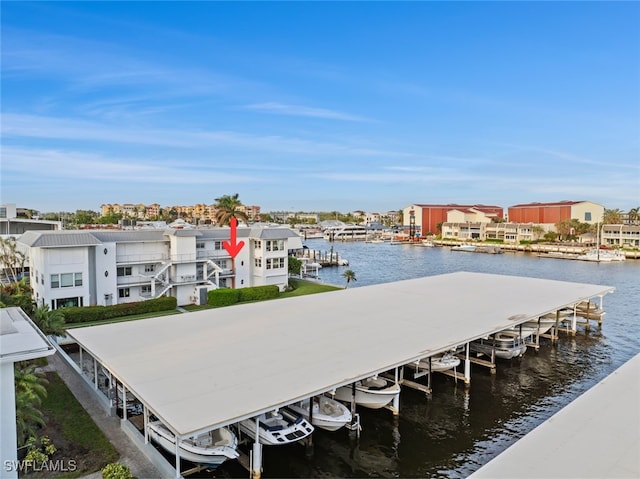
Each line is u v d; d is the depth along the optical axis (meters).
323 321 26.59
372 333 24.05
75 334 23.83
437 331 24.59
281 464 18.02
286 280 52.22
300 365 19.02
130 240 42.00
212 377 17.59
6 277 48.38
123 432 18.02
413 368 28.31
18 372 16.73
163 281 43.34
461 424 21.66
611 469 13.09
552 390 26.00
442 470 17.84
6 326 16.06
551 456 13.84
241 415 14.45
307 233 189.00
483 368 29.83
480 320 27.16
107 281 40.41
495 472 13.02
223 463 17.75
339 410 20.41
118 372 18.11
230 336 23.30
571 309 40.91
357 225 194.38
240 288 46.47
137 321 26.62
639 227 118.75
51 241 36.72
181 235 44.03
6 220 62.44
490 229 145.25
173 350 20.91
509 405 23.88
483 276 45.44
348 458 18.55
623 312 46.84
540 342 35.94
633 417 16.42
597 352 33.28
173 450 16.83
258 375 17.84
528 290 37.62
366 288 38.25
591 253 103.69
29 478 14.55
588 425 15.84
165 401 15.38
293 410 20.19
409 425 21.50
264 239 49.41
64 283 37.34
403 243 153.62
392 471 17.73
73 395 21.66
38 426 18.11
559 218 146.88
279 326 25.36
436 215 174.88
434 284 40.38
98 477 14.82
